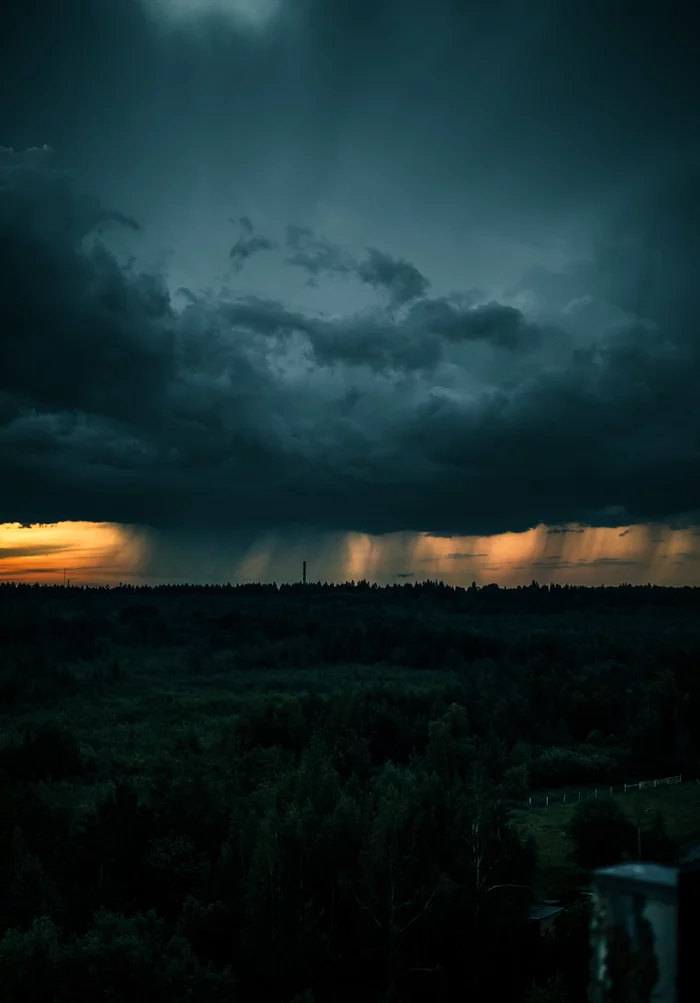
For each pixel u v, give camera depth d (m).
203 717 101.00
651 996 1.91
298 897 35.94
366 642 157.38
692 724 87.69
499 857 39.31
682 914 1.90
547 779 81.56
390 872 35.72
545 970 35.25
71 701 114.94
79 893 39.66
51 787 65.50
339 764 62.53
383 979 35.16
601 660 147.12
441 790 42.44
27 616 179.88
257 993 34.28
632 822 57.12
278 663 150.00
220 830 43.53
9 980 29.92
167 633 181.50
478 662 133.62
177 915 39.97
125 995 30.00
